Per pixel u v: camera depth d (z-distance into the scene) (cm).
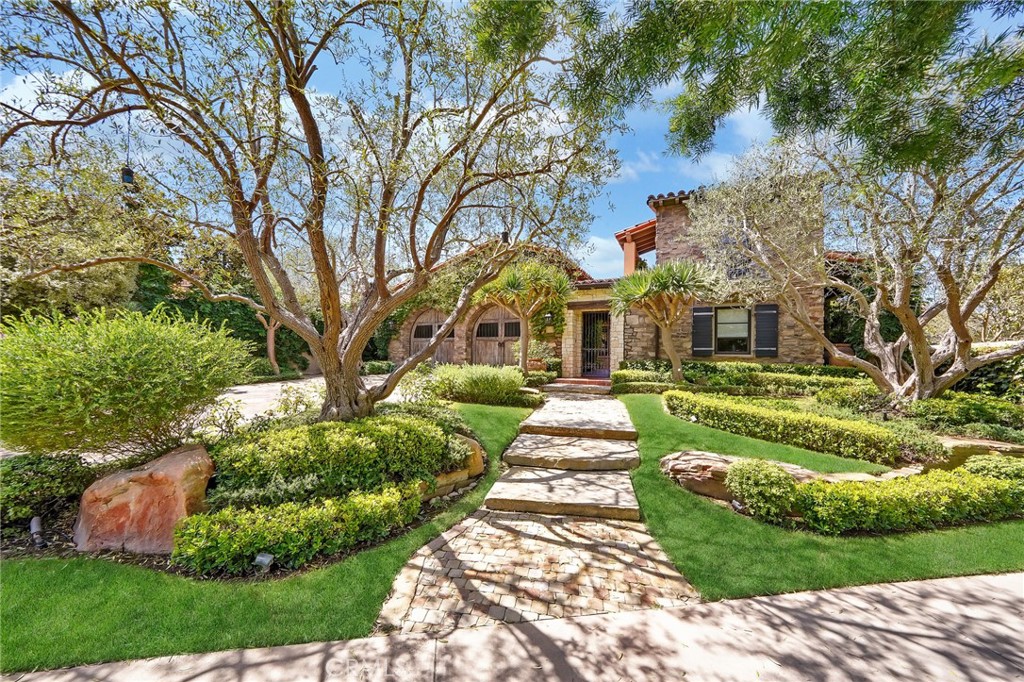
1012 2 155
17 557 322
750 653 238
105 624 252
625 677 221
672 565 335
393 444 443
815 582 309
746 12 191
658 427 684
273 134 362
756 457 531
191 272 535
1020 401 775
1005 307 1080
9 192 360
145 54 338
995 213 560
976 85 165
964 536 373
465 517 425
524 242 591
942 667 227
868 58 180
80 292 1030
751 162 865
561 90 356
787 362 1195
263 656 233
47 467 399
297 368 1828
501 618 269
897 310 719
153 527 337
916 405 708
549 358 1363
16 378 351
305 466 396
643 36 219
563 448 611
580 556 348
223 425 505
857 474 473
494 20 271
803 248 858
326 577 304
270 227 520
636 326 1337
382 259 525
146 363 392
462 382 893
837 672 223
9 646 233
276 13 322
